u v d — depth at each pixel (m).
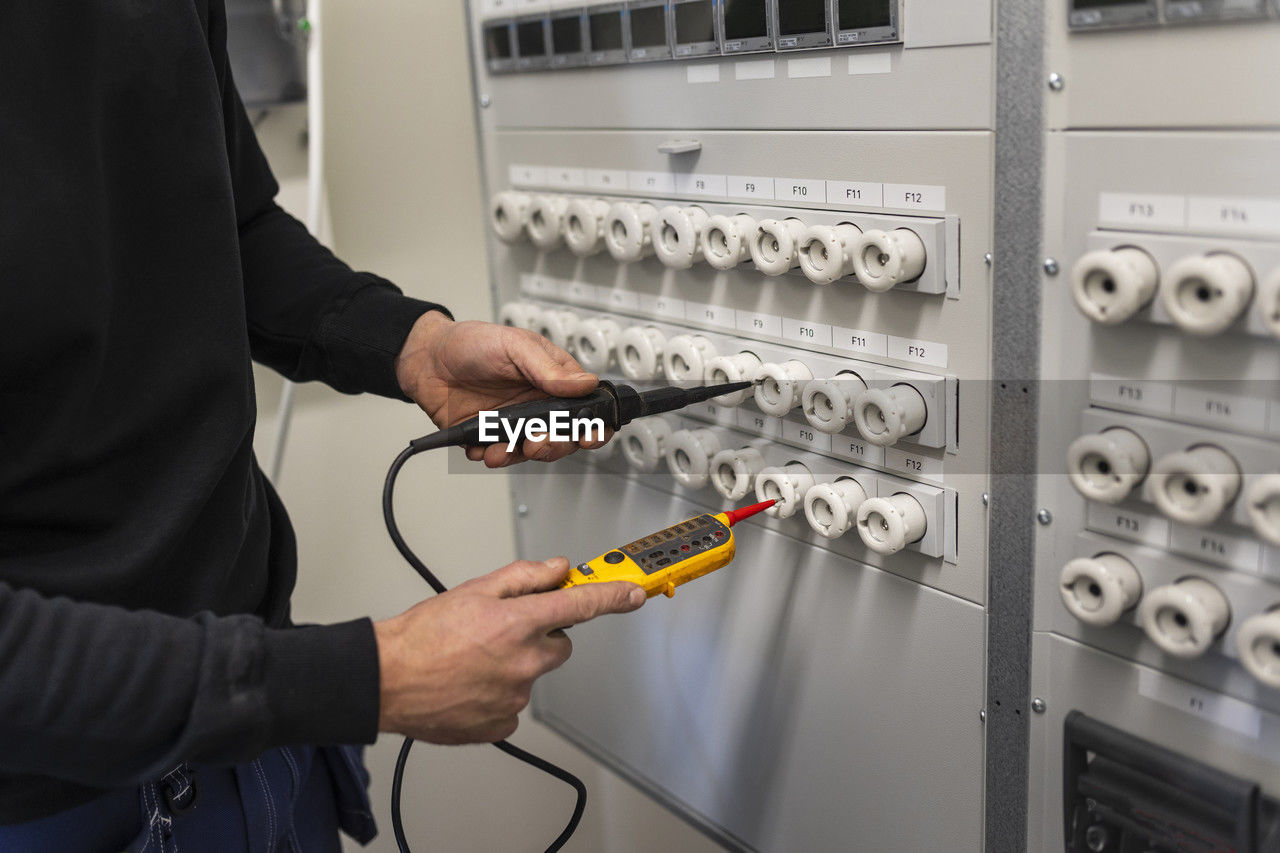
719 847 1.14
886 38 0.63
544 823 1.26
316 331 0.80
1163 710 0.60
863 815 0.81
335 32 1.23
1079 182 0.56
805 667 0.83
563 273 0.95
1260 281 0.50
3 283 0.55
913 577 0.72
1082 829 0.65
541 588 0.62
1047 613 0.64
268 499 0.83
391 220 1.31
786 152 0.72
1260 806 0.56
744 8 0.70
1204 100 0.51
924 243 0.64
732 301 0.80
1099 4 0.53
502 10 0.92
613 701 1.05
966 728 0.71
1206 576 0.56
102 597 0.61
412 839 1.28
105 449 0.62
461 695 0.56
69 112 0.59
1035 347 0.61
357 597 1.36
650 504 0.93
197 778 0.73
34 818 0.64
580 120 0.88
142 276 0.65
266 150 1.17
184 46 0.65
